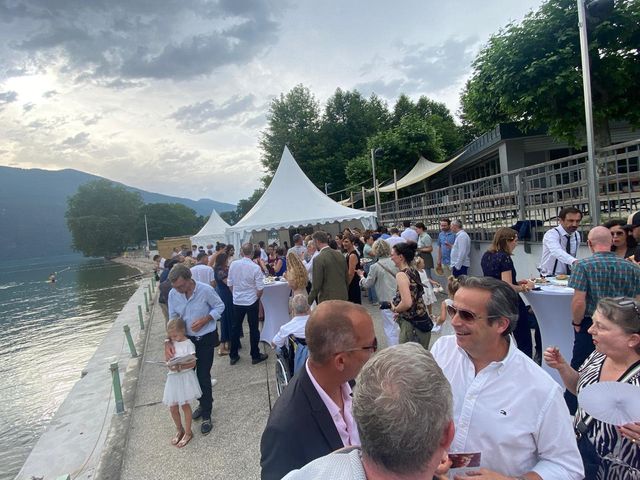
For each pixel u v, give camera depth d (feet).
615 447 5.49
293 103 132.46
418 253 30.42
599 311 6.15
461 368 5.40
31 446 22.15
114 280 142.92
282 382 12.06
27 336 55.31
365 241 33.14
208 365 13.55
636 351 5.80
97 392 19.22
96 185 333.21
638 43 29.73
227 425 13.57
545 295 12.46
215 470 11.12
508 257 13.37
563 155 49.01
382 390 3.17
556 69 30.76
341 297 17.95
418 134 80.59
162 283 24.31
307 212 39.37
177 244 150.00
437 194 37.32
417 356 3.46
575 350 10.18
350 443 5.26
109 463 11.94
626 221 14.64
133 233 333.83
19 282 190.39
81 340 49.01
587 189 18.25
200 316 13.38
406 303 12.29
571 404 9.69
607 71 30.25
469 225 30.50
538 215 21.80
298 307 12.46
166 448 12.53
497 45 33.14
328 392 5.28
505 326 5.06
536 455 4.88
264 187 136.05
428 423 3.05
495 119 40.29
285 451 4.76
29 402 29.27
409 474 3.04
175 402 12.44
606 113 32.04
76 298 100.12
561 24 30.22
